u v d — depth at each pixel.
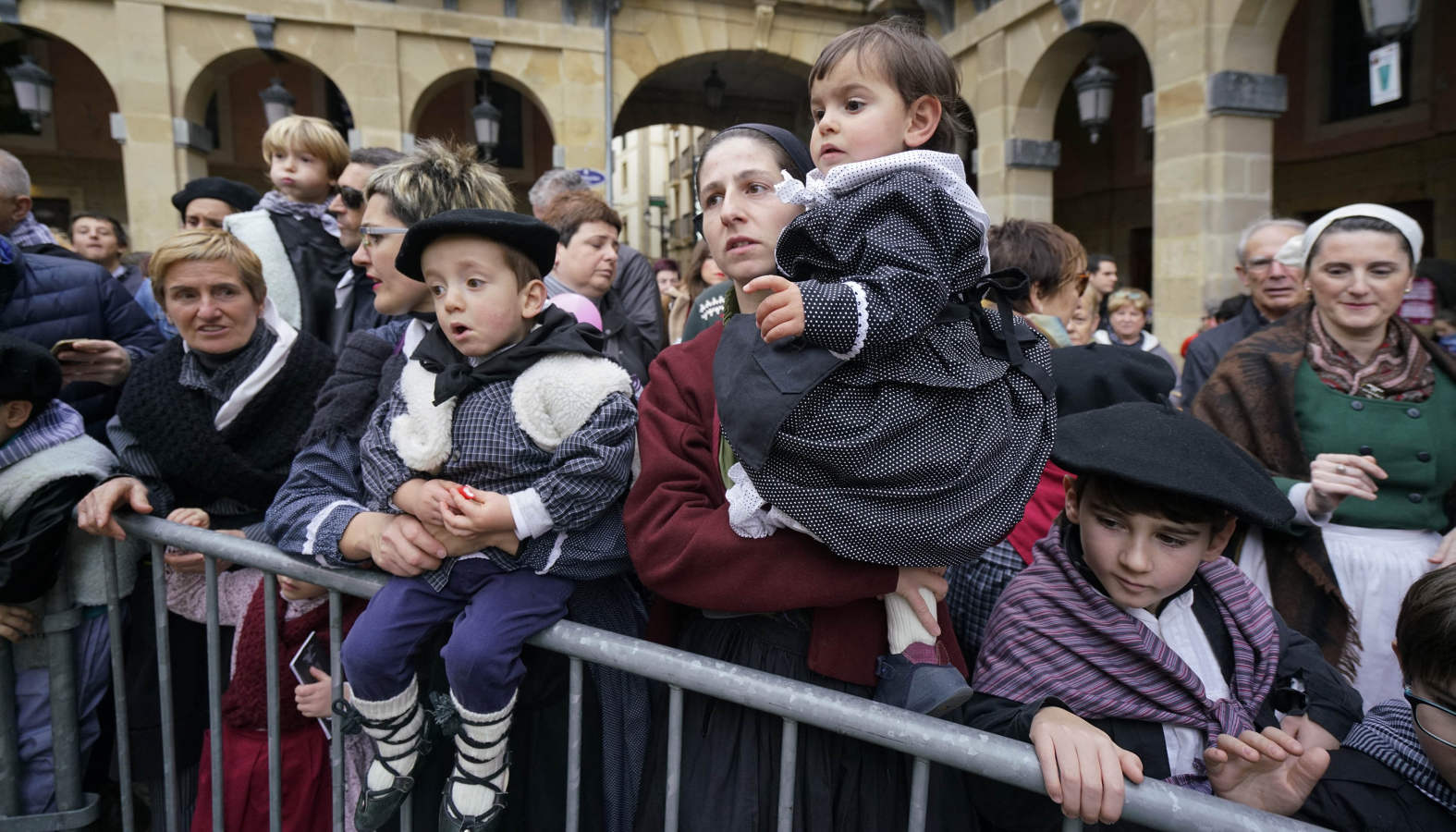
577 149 10.32
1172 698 1.21
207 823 1.92
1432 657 1.07
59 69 12.94
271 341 1.95
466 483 1.36
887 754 1.24
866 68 1.24
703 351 1.38
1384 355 1.91
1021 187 8.72
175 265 1.83
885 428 1.00
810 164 1.37
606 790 1.44
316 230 2.80
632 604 1.61
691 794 1.26
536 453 1.32
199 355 1.94
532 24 9.99
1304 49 10.96
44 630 1.95
